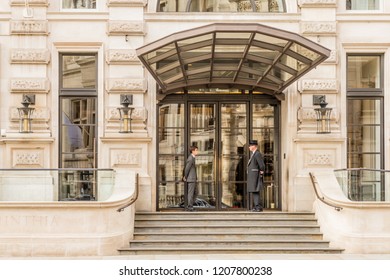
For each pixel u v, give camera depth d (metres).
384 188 13.97
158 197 16.56
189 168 15.91
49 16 16.09
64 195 13.91
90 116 16.34
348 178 14.23
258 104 16.91
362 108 16.58
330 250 13.37
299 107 16.19
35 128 15.94
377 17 16.28
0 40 16.02
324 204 14.40
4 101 15.95
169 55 13.80
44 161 15.90
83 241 12.98
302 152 16.05
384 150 16.30
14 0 15.98
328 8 16.27
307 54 14.12
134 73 16.14
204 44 13.65
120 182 14.91
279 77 15.62
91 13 16.14
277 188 16.78
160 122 16.78
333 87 16.14
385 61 16.38
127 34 16.11
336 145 16.06
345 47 16.31
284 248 13.41
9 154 15.79
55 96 16.08
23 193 13.80
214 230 14.47
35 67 16.02
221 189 16.75
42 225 13.00
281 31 12.92
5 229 12.97
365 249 13.23
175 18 16.17
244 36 13.37
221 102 16.84
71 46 16.14
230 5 16.80
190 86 16.50
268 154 16.84
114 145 15.96
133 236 14.09
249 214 15.37
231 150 16.86
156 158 16.42
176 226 14.49
